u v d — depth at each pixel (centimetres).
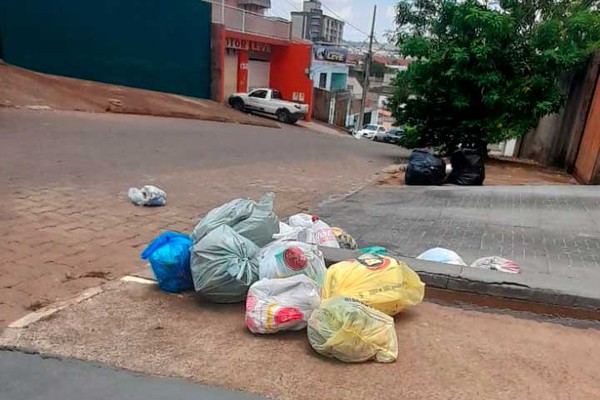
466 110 1341
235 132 1719
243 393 249
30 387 248
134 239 498
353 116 4472
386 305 318
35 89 1570
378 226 603
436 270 376
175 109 1944
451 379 266
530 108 1258
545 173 1204
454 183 950
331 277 328
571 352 298
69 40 1828
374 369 272
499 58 1260
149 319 323
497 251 493
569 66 1204
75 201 614
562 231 556
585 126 1122
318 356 284
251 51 2836
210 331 310
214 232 359
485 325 331
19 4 1658
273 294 312
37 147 954
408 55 1380
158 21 2139
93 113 1597
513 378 269
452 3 1324
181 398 244
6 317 315
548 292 345
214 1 2633
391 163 1340
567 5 1363
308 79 2992
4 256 416
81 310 330
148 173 841
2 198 591
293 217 481
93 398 242
